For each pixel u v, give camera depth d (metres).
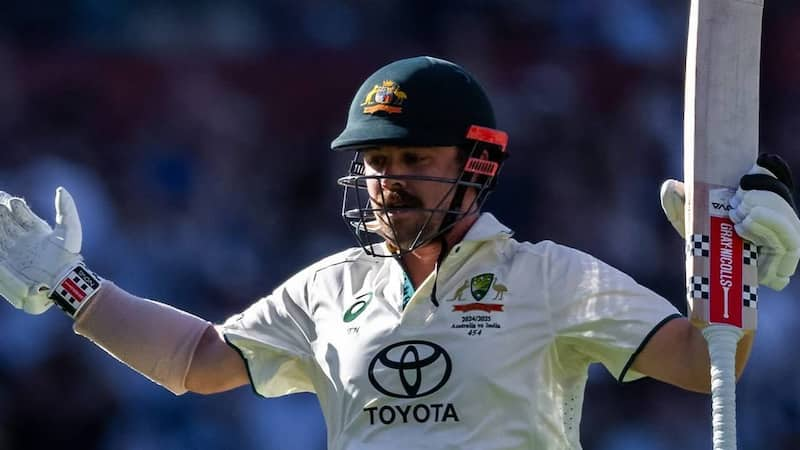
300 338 13.73
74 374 34.84
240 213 40.75
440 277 13.14
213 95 42.47
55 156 40.34
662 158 44.59
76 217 14.30
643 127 44.81
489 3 46.03
